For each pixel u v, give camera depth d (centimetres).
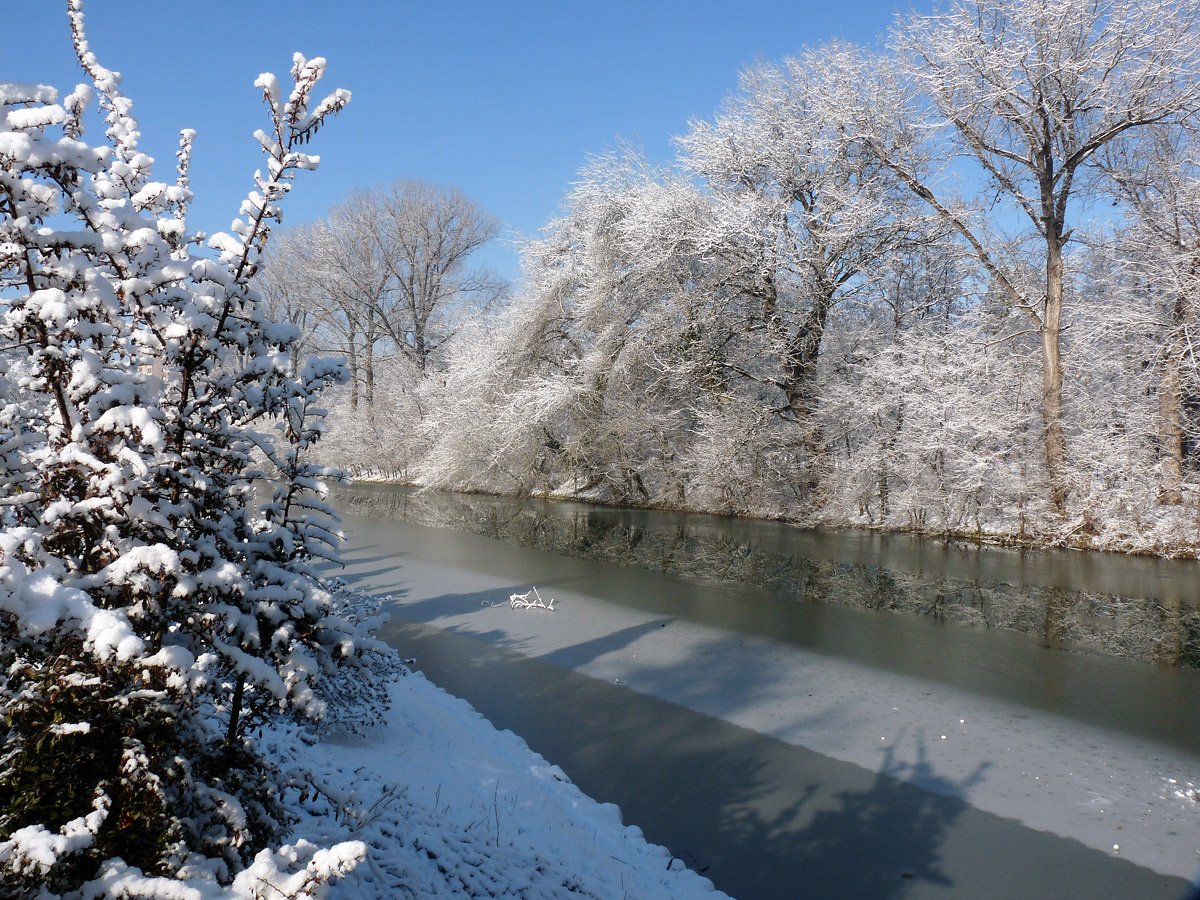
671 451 2403
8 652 233
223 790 262
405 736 588
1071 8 1585
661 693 786
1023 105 1683
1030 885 452
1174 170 1608
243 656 275
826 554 1619
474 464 2681
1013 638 1005
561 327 2591
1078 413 1802
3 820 214
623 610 1138
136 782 223
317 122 316
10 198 250
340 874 194
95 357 266
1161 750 653
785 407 2191
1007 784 587
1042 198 1734
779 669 869
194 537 300
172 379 348
